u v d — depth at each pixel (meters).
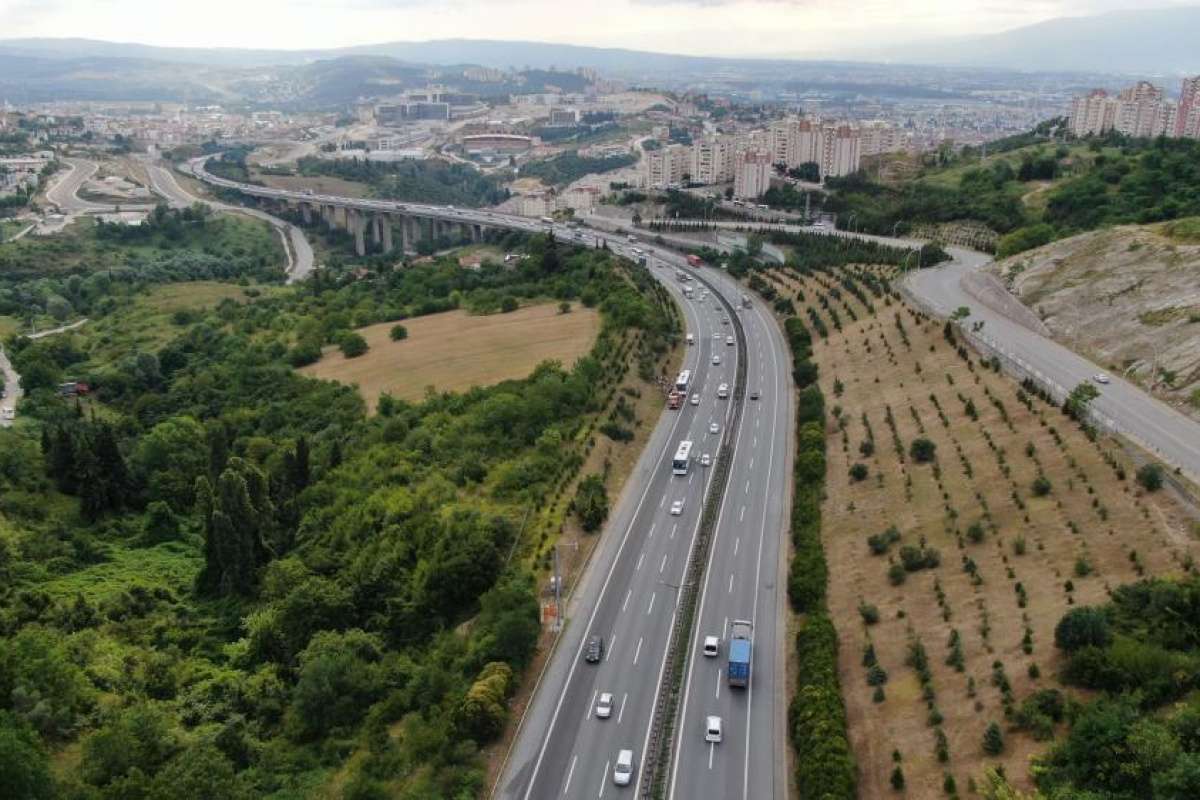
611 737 97.88
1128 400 140.50
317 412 198.75
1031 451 126.69
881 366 180.00
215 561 143.50
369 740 99.50
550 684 105.94
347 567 134.62
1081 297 176.62
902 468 139.00
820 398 172.62
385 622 122.56
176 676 117.06
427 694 103.50
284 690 112.69
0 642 104.94
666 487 152.50
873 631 107.38
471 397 184.25
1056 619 94.81
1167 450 120.19
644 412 182.62
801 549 126.69
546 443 157.88
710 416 181.38
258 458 179.62
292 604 122.06
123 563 151.50
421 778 91.50
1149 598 90.19
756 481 153.25
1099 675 82.81
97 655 116.88
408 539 134.50
